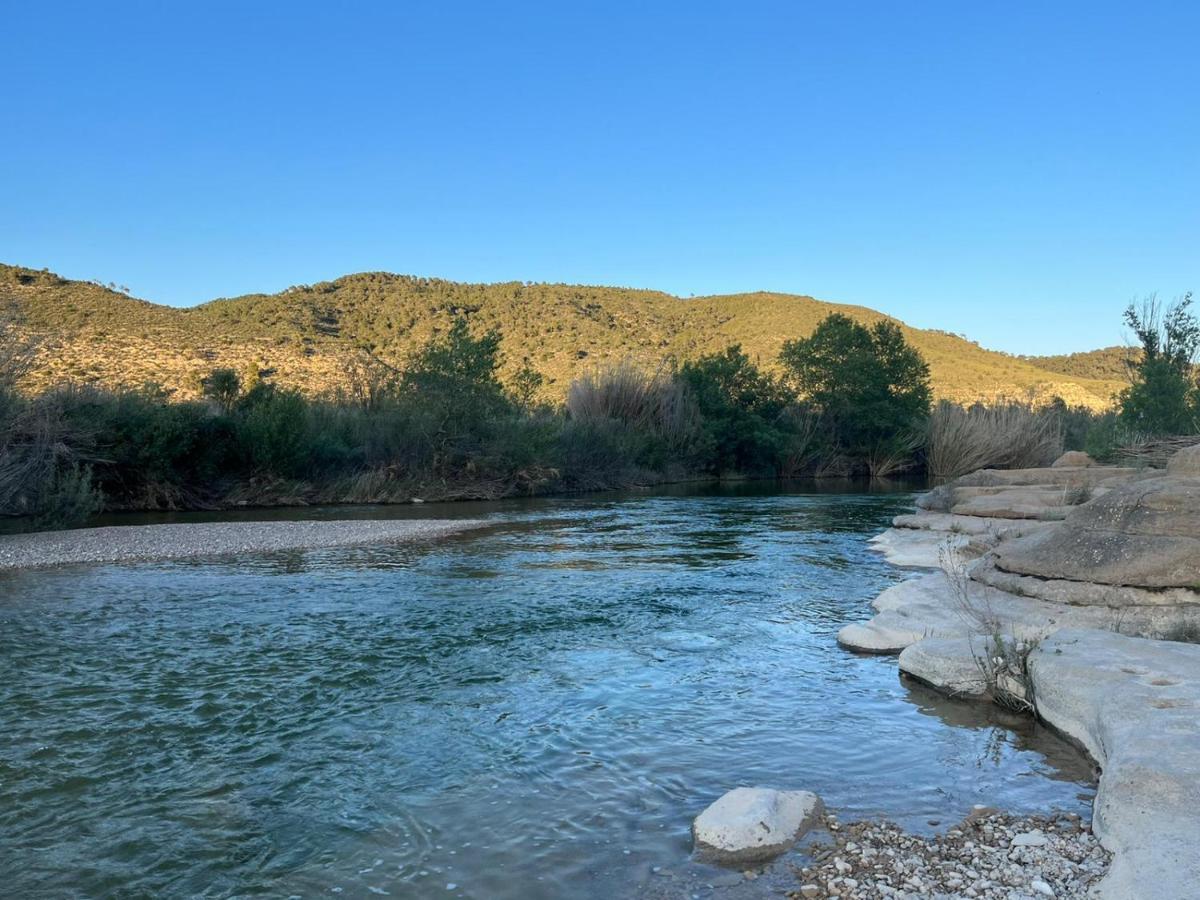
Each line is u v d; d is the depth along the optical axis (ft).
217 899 12.72
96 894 12.87
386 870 13.58
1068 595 27.14
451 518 73.77
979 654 23.21
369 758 18.40
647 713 21.38
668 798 16.31
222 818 15.51
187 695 22.71
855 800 16.12
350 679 24.26
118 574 42.73
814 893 12.52
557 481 110.42
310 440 90.27
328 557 49.24
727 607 34.63
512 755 18.57
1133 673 19.61
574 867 13.61
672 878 13.17
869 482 139.95
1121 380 352.90
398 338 298.15
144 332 208.95
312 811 15.81
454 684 23.82
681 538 59.06
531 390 119.85
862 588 38.93
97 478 75.31
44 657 26.50
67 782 17.07
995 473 67.56
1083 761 18.12
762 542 56.75
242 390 114.62
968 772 17.54
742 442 143.23
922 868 13.19
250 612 33.42
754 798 14.99
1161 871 11.64
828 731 20.10
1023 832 14.48
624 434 125.49
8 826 15.14
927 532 54.80
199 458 82.33
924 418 157.58
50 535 57.06
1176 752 14.76
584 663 26.07
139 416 78.69
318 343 243.81
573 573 43.24
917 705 22.08
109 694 22.79
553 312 354.95
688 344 320.09
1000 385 286.66
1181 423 76.69
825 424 155.63
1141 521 27.63
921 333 363.35
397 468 96.22
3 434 63.67
